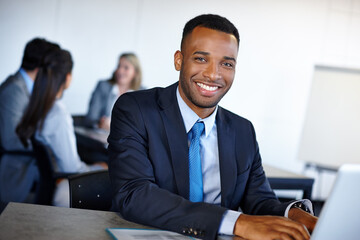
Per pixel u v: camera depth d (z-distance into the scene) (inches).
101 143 127.7
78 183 60.5
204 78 51.9
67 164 100.3
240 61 179.0
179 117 55.7
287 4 182.4
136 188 48.8
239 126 60.4
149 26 169.3
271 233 42.1
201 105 53.2
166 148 54.7
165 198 46.8
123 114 55.5
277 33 182.4
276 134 186.5
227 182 55.9
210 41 51.3
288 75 185.5
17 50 157.8
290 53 184.9
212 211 44.8
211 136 57.8
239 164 58.4
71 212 48.1
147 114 55.3
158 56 171.5
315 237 35.4
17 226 41.1
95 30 164.1
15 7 156.1
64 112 100.6
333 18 188.2
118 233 42.2
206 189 55.9
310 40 186.7
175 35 172.4
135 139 53.9
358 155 171.2
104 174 63.2
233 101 179.8
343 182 33.4
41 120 97.7
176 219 44.9
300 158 171.9
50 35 160.2
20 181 107.3
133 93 58.4
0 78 156.7
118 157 53.0
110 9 164.9
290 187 89.6
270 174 91.3
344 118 170.2
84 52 163.5
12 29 156.5
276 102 185.2
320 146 171.2
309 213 52.6
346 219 35.2
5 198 105.8
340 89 169.8
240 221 44.2
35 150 98.6
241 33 178.5
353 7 190.1
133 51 168.4
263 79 182.5
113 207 57.1
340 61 191.5
